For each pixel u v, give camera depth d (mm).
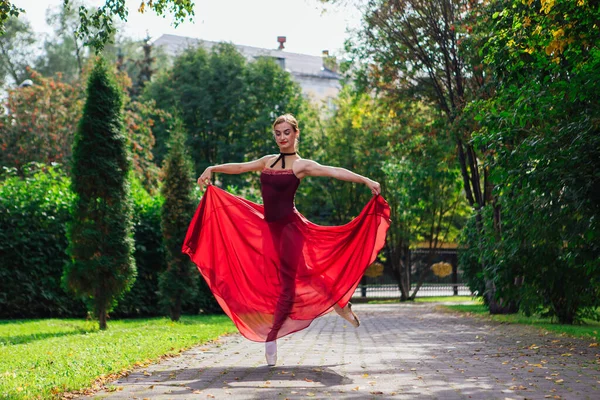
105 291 14453
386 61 23141
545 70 12961
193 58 46156
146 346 9695
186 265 17375
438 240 44062
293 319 7949
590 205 11164
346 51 23922
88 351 8961
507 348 10312
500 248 16641
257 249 8242
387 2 21953
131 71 59562
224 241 8375
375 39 23391
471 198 22844
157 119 44375
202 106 43375
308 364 8102
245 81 44750
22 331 13727
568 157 11133
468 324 17078
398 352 9688
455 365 8047
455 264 45906
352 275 8047
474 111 14922
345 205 42438
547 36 11406
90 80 14500
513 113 12891
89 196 14406
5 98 33375
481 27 19281
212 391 6074
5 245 18016
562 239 13719
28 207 18469
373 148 39781
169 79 46031
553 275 15727
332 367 7805
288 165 7984
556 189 11586
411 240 38344
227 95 44000
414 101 24031
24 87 33406
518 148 12461
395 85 24141
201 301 21719
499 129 13188
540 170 11664
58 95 33625
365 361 8445
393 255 40125
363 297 41281
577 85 11500
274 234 8055
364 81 24547
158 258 20672
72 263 14430
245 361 8453
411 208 37281
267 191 7996
